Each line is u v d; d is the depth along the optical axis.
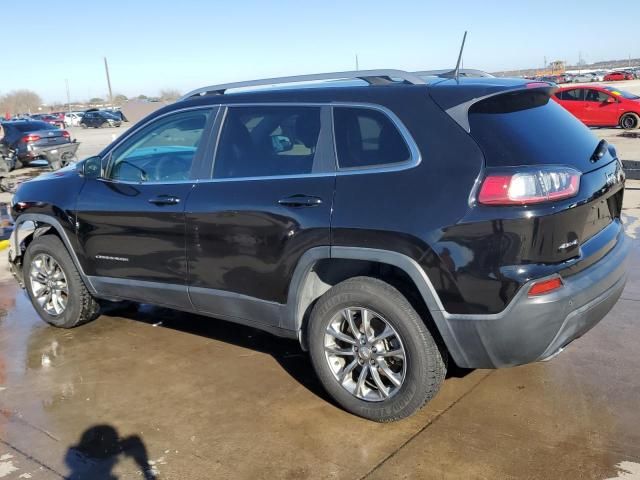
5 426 3.78
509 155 3.12
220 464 3.30
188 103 4.37
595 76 67.31
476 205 3.09
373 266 3.65
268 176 3.85
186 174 4.27
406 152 3.37
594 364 4.18
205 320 5.48
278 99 3.93
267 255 3.79
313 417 3.73
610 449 3.23
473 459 3.21
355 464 3.24
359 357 3.59
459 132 3.25
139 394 4.11
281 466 3.26
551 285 3.07
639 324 4.79
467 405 3.75
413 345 3.37
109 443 3.54
